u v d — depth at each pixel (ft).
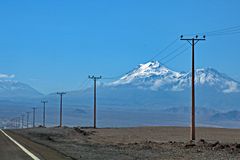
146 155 139.23
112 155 136.98
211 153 145.28
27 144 195.21
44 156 127.54
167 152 152.46
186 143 196.34
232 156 133.90
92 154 139.03
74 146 185.57
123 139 277.03
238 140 230.27
